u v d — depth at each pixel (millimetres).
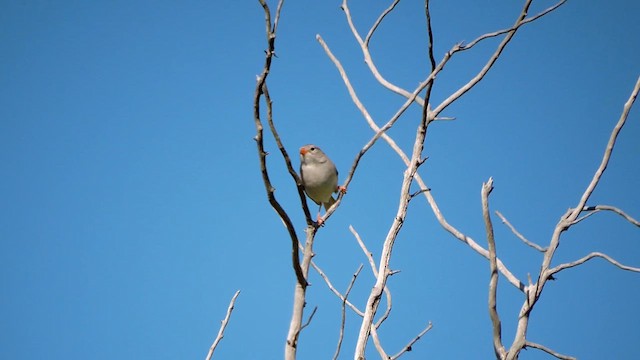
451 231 11062
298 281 9773
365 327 8898
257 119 9328
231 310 9242
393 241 9547
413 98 10109
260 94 9266
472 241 10898
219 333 9062
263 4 8875
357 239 10945
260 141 9305
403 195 9766
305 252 10172
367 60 12008
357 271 9391
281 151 9742
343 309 9258
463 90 10094
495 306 9148
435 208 11375
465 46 9805
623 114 10039
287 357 9188
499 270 10648
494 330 9141
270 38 8922
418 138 10039
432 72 9945
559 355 9219
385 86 11664
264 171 9344
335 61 12180
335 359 8969
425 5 9719
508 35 9961
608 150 10125
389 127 10266
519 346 9203
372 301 9086
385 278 9273
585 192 10180
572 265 9883
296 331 9352
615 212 10367
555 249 9883
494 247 9281
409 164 10445
